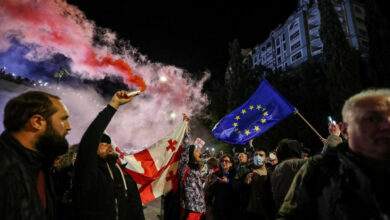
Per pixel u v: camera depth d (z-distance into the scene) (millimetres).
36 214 1133
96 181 1776
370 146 1104
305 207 1333
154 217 5840
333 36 18547
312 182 1333
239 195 3850
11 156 1143
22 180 1127
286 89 21938
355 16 46688
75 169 1753
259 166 3766
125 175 2357
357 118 1174
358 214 1076
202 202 3635
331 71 18172
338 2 48000
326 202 1225
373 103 1141
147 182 3529
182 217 3523
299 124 18078
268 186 3580
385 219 1018
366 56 27734
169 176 3660
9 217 1032
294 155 2969
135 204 2205
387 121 1071
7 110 1261
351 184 1136
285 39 54281
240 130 4895
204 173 6695
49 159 1386
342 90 17328
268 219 3438
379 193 1125
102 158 2055
